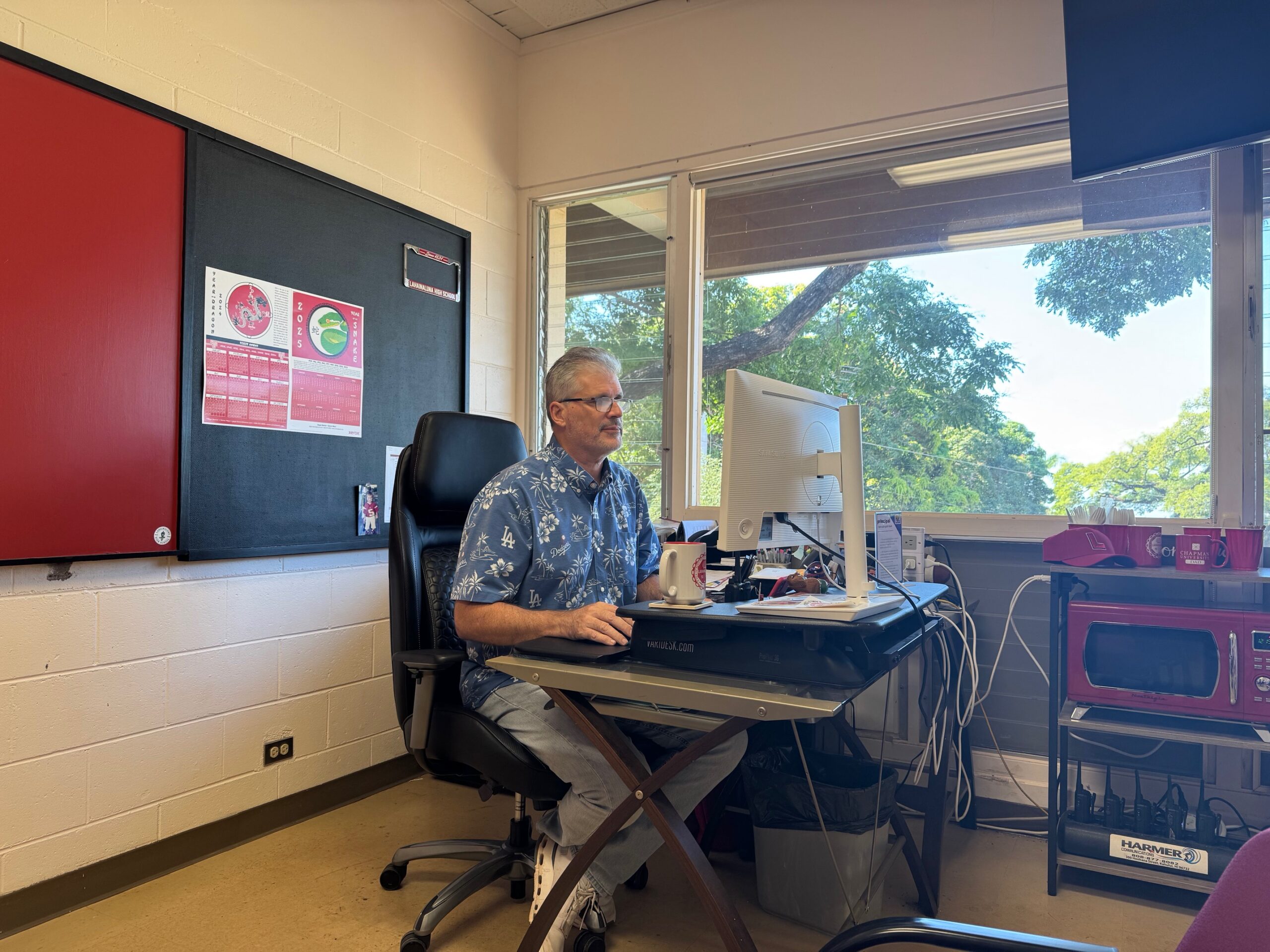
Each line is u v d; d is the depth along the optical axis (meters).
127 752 2.04
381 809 2.58
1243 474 2.28
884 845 1.91
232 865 2.16
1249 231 2.28
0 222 1.76
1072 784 2.45
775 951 1.79
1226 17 1.99
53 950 1.74
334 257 2.56
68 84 1.88
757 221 3.02
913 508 2.75
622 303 3.28
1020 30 2.56
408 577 1.84
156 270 2.06
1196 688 1.95
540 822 1.64
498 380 3.32
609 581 1.90
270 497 2.36
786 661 1.28
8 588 1.81
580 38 3.30
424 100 2.96
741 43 2.99
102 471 1.95
